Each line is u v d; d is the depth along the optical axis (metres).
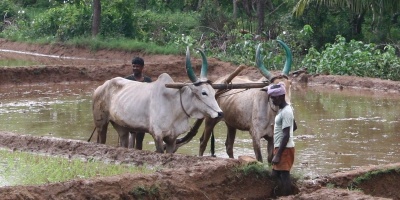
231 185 8.66
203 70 10.46
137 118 10.70
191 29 34.41
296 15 26.22
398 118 15.91
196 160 9.88
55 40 34.72
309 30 27.20
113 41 32.41
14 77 23.22
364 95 20.45
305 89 22.02
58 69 24.27
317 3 26.34
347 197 7.86
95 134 13.62
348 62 23.80
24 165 10.03
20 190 7.33
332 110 17.20
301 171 9.87
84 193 7.64
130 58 31.09
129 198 7.86
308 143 12.88
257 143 10.25
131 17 34.22
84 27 34.66
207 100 10.18
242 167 8.80
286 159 8.51
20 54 34.22
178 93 10.48
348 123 15.17
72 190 7.61
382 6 24.61
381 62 23.38
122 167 10.00
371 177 9.28
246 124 10.55
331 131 14.15
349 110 17.22
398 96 20.23
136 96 10.79
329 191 8.12
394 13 27.06
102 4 34.19
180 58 29.34
